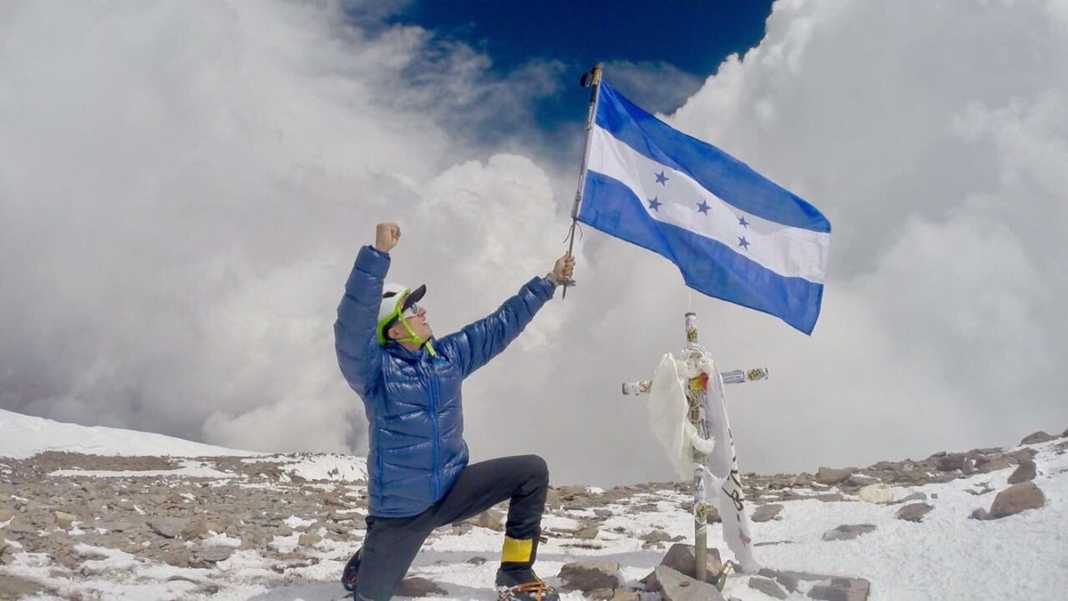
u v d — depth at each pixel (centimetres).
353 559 393
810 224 429
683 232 421
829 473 725
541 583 376
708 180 427
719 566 403
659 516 630
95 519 540
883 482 666
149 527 520
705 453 390
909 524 475
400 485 353
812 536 494
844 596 382
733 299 420
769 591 398
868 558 432
